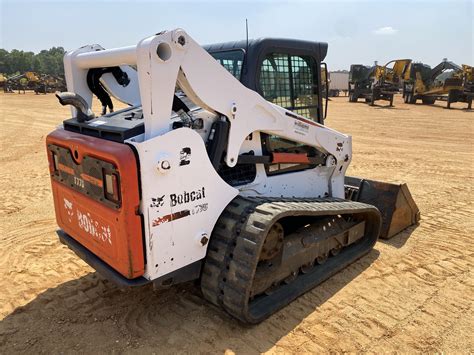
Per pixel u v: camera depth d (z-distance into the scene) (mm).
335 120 17531
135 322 3102
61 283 3701
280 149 3678
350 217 4312
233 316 2990
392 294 3586
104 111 3670
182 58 2576
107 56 2934
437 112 21047
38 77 41031
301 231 3572
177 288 3586
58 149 3209
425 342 2938
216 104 2883
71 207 3219
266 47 3350
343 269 4023
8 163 8883
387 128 15000
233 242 2885
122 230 2564
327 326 3096
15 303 3381
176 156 2617
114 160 2477
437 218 5543
